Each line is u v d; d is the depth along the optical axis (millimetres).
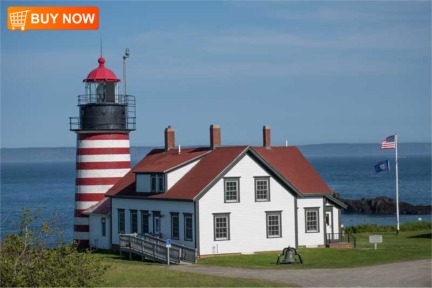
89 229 67250
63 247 30297
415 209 129125
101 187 66875
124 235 59281
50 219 41594
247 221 56969
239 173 56781
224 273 44906
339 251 56938
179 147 64000
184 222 56094
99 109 66875
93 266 30188
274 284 39562
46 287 28656
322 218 62031
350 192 178750
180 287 37656
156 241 56500
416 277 42531
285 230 58562
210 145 61312
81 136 67500
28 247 29875
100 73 67875
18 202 140125
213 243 55531
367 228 77312
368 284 40188
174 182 58500
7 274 28344
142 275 41375
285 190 58688
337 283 40469
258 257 54500
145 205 60375
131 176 65312
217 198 55844
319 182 62875
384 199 132500
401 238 68438
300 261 50094
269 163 59906
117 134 67562
